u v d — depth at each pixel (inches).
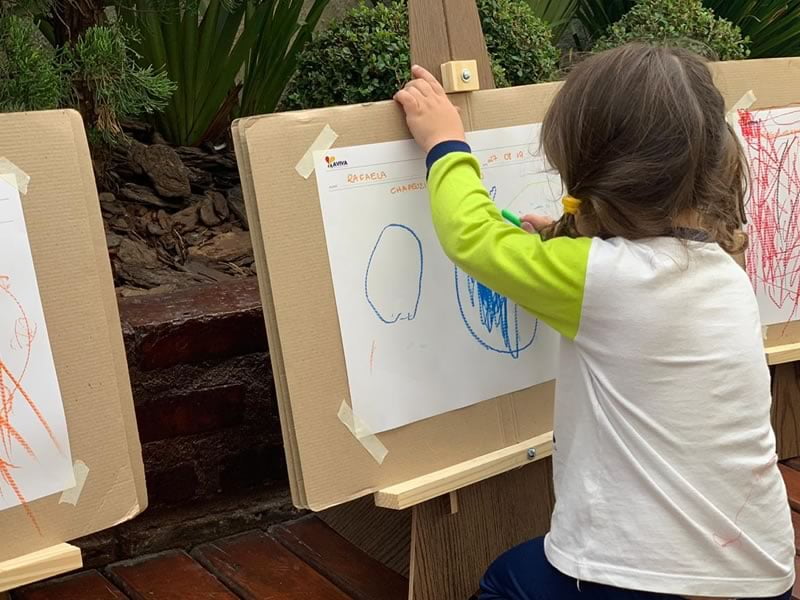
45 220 42.4
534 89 56.5
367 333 49.9
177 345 61.2
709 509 41.1
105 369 44.7
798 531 63.7
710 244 43.1
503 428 55.8
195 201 81.0
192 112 83.3
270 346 47.9
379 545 62.4
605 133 42.4
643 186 41.9
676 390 41.5
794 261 69.2
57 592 58.6
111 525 45.3
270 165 46.6
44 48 69.9
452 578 55.5
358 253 49.5
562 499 45.1
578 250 43.3
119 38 64.2
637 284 41.6
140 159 78.4
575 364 44.9
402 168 50.9
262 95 86.1
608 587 42.4
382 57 72.1
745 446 42.1
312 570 61.3
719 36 89.0
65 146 42.9
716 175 43.5
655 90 41.8
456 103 53.0
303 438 48.1
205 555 63.6
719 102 43.9
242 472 66.2
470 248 46.2
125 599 57.9
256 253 47.1
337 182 48.8
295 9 82.7
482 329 54.3
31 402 42.3
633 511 41.7
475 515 56.5
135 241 75.0
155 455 62.2
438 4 52.9
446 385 52.9
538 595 45.8
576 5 107.0
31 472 42.6
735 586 41.8
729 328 42.1
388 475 51.1
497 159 54.8
